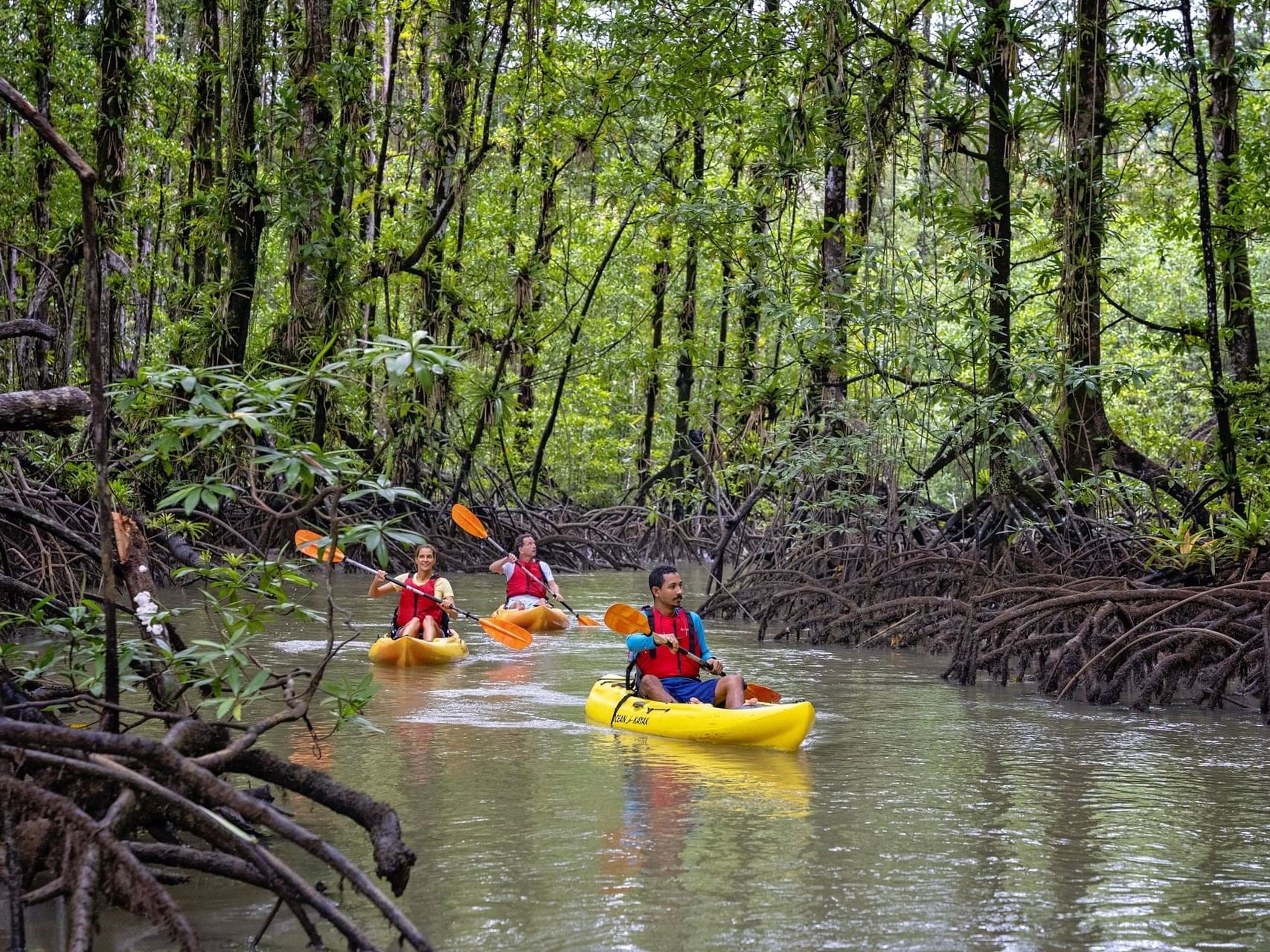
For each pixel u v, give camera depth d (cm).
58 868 400
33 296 1582
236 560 517
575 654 1245
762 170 1533
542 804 606
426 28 2212
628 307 2864
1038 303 1956
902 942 420
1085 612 1074
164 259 1931
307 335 1792
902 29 1391
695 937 421
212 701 492
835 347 1387
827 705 960
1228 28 1477
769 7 1482
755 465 1600
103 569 425
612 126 2138
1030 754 765
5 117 1786
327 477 446
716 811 599
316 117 1859
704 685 845
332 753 720
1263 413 1243
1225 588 995
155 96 2031
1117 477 1396
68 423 563
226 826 370
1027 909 457
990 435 1312
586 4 2055
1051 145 1470
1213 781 689
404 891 464
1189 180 1848
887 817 594
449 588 1238
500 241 2503
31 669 527
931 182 1452
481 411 2266
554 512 2750
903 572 1394
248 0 1789
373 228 2353
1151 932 434
